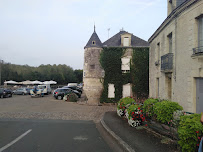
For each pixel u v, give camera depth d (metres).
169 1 9.20
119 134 5.34
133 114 6.23
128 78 16.44
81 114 9.69
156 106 5.01
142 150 3.99
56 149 4.26
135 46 16.56
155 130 5.47
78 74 68.38
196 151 3.35
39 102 16.16
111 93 16.53
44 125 6.92
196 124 3.31
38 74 51.06
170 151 3.91
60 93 19.50
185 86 6.51
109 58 16.52
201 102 5.74
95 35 17.36
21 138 5.14
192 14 6.10
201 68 5.58
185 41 6.56
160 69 9.56
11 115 9.10
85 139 5.14
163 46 9.20
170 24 8.06
